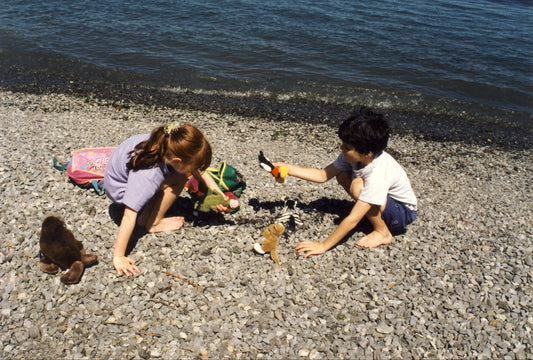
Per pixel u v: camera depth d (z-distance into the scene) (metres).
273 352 3.29
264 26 13.44
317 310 3.66
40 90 8.79
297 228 4.64
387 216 4.29
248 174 5.71
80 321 3.44
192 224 4.55
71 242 3.75
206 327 3.44
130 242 4.23
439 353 3.36
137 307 3.58
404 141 7.79
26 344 3.24
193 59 11.03
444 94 10.34
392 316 3.64
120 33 12.26
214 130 7.32
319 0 16.89
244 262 4.12
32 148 5.82
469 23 15.91
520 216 5.22
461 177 6.34
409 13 16.47
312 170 4.57
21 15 13.18
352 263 4.19
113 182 3.98
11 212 4.48
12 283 3.70
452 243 4.59
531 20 17.05
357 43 12.78
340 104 9.38
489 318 3.66
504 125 9.06
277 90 9.77
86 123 7.09
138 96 8.91
